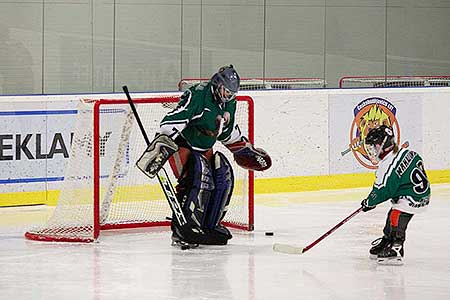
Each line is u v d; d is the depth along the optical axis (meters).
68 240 17.92
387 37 31.09
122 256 16.69
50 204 22.16
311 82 30.19
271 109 24.28
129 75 28.11
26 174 21.92
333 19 30.34
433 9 31.69
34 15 26.88
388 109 25.70
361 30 30.70
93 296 13.95
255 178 24.16
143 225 19.38
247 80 29.34
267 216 20.97
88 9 27.45
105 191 19.08
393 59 31.23
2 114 21.58
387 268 15.80
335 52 30.45
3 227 19.47
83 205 18.39
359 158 25.38
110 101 18.28
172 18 28.52
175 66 28.67
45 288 14.42
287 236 18.66
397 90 25.80
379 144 15.78
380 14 30.95
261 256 16.70
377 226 19.75
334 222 20.22
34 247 17.44
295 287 14.47
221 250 17.22
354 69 30.70
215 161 17.73
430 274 15.38
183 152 17.55
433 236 18.66
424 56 31.64
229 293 14.12
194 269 15.67
